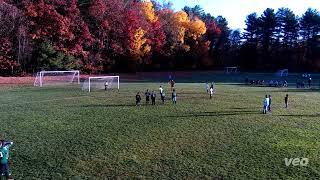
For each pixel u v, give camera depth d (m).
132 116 37.94
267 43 146.38
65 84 73.31
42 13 88.25
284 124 34.59
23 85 70.06
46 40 89.00
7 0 85.62
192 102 47.59
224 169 22.38
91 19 102.69
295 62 138.00
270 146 27.11
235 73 122.25
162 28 121.38
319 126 33.91
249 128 32.72
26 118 36.78
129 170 22.20
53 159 24.06
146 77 100.81
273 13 146.25
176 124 34.09
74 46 97.19
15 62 85.00
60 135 30.05
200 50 133.75
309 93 61.12
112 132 31.06
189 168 22.56
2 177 20.39
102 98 51.28
